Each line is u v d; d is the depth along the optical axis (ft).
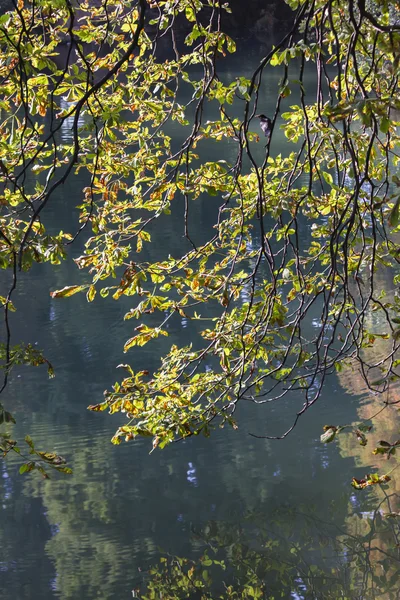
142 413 18.28
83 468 36.45
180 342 48.14
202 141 94.68
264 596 27.50
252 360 17.98
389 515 21.35
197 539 31.09
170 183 17.08
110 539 30.58
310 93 122.21
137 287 17.54
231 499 33.35
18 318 52.49
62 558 30.07
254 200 17.28
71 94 13.99
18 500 34.01
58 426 39.93
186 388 18.92
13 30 14.08
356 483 18.52
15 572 29.12
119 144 18.48
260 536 30.89
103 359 46.73
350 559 29.48
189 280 18.13
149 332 18.31
